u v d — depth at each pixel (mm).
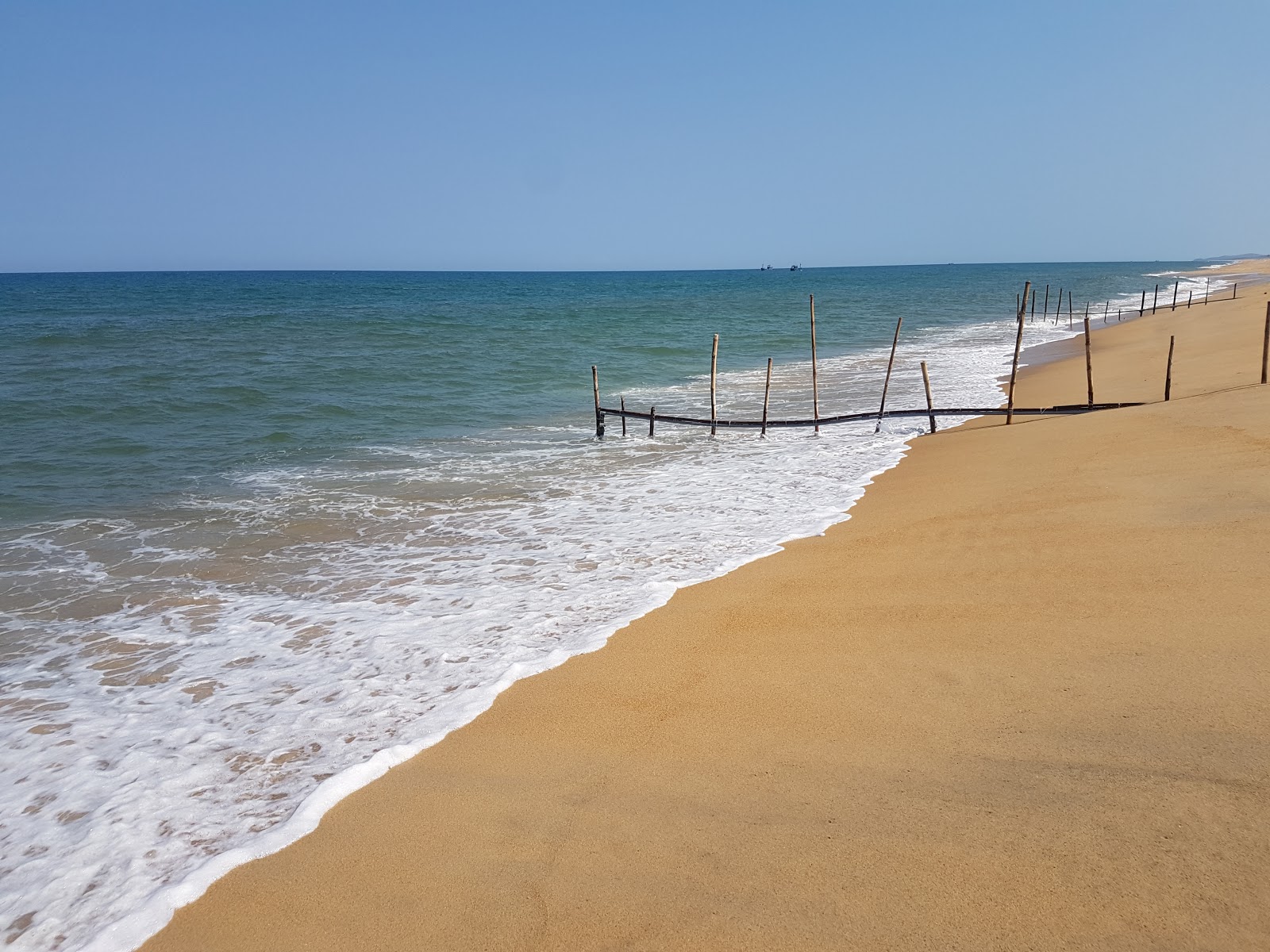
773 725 5531
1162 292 78188
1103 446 12781
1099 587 7133
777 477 13570
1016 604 7066
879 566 8555
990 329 46125
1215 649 5719
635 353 35031
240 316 55594
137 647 7465
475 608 8148
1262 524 7980
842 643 6750
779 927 3654
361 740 5742
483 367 29422
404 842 4574
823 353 35281
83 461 15109
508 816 4754
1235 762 4395
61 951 3916
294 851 4543
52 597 8750
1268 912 3365
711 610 7738
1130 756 4609
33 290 109750
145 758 5594
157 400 21125
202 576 9367
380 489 13344
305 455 15938
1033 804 4293
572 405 22531
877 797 4559
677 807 4699
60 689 6668
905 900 3721
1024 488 10922
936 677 5953
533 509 11977
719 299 89062
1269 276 97688
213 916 4102
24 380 23719
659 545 10000
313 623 7945
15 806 5078
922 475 12859
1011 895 3668
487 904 4027
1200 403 15016
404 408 21609
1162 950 3258
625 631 7391
